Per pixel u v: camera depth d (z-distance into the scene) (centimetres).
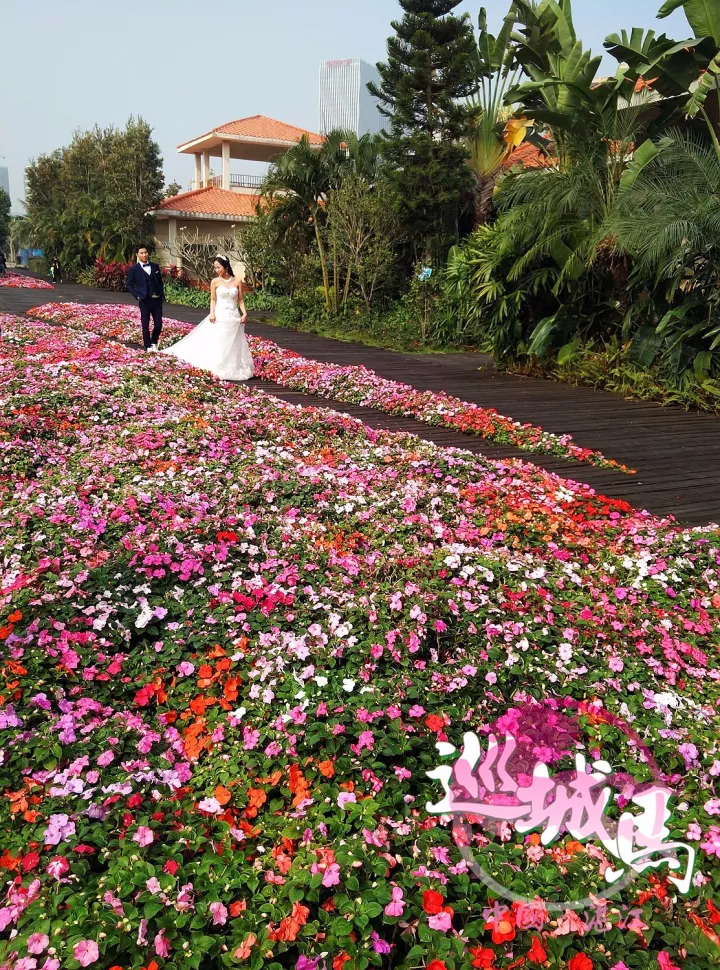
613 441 874
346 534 486
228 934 210
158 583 391
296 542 455
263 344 1447
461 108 1802
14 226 5125
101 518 455
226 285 1091
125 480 547
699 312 1161
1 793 257
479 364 1523
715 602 439
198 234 3431
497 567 433
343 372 1133
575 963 196
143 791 260
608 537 536
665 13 1184
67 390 789
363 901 212
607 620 397
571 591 438
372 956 200
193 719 304
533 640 358
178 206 3447
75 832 238
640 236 1115
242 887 223
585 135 1332
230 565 414
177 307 2423
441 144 1816
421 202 1845
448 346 1777
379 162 2116
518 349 1398
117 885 215
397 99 1841
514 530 532
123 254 3372
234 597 373
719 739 299
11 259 6962
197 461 604
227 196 3631
